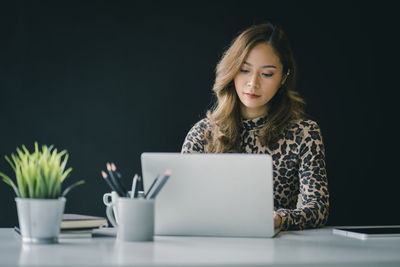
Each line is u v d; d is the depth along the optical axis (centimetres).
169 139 373
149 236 127
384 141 381
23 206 120
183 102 374
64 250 110
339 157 378
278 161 212
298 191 216
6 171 357
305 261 99
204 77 375
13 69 364
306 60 378
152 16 375
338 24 381
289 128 212
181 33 376
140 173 369
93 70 370
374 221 379
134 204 125
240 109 220
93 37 371
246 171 136
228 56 210
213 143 220
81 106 368
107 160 367
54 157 126
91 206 363
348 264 100
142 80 373
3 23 364
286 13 380
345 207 377
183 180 139
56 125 365
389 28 383
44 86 366
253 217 138
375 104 381
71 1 370
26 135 363
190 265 93
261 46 203
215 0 378
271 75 204
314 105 377
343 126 379
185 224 141
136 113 371
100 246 117
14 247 114
